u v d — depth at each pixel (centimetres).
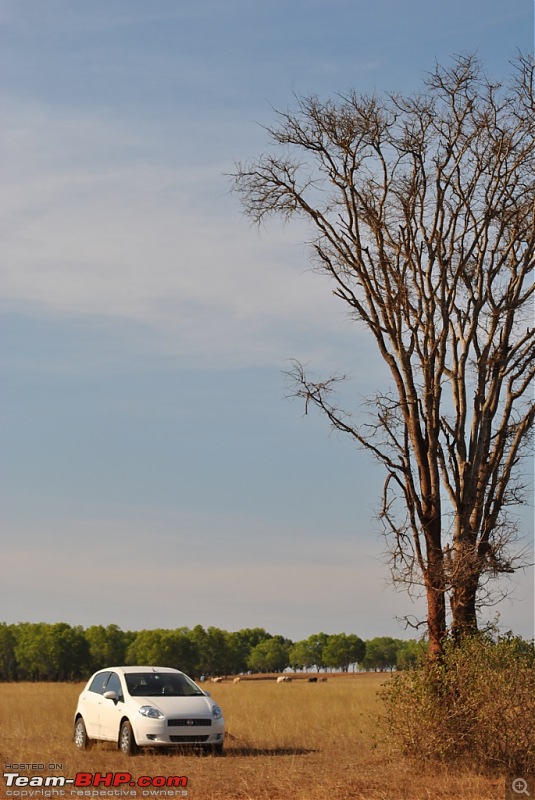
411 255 2005
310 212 2073
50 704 3303
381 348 2016
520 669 1639
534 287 2008
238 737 2231
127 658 14800
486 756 1606
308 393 1956
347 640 17150
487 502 1994
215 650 15462
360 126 2038
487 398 2012
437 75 2039
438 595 1875
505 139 2028
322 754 1902
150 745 1833
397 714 1697
